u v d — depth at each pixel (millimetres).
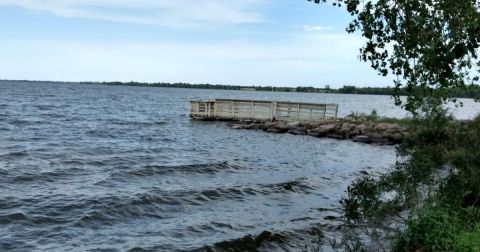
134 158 19219
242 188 13367
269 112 36438
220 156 20562
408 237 6578
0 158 17672
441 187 7777
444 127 9672
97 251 7980
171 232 9211
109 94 130875
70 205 10852
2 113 43719
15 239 8422
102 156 19484
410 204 7664
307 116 34875
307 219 10258
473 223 6586
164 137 29000
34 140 24641
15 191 12219
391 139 27438
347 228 9125
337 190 13719
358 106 95062
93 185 13352
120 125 37531
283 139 29000
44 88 162750
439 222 6363
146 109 65688
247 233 9195
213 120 40750
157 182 14109
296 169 17656
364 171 17109
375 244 7816
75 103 73250
